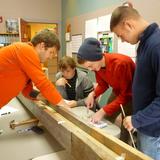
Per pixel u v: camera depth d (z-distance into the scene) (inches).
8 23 165.6
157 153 40.4
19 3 174.1
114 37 116.8
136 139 45.9
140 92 40.0
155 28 36.8
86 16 146.3
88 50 51.4
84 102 69.4
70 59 77.5
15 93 53.3
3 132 53.6
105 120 55.1
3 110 69.5
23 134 52.4
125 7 38.6
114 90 60.7
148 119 36.6
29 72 48.5
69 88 79.7
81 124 41.1
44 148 45.3
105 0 122.4
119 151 31.8
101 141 35.4
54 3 185.8
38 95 61.5
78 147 35.7
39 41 50.6
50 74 167.6
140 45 38.0
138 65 38.9
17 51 48.8
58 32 191.0
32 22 180.9
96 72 61.7
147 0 91.5
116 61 52.9
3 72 50.4
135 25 37.4
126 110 54.5
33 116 64.3
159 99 35.6
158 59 34.2
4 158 41.3
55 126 45.8
